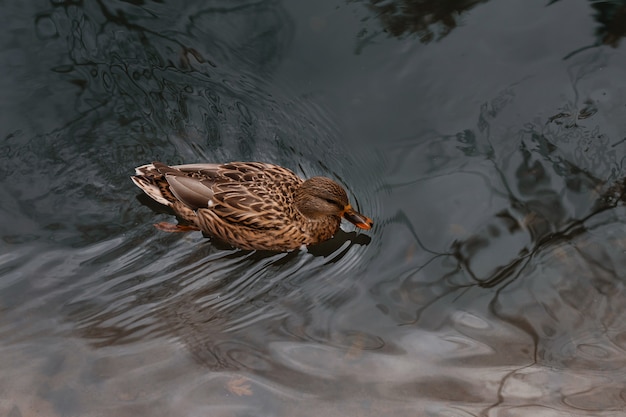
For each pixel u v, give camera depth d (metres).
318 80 9.18
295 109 9.02
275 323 7.25
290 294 7.65
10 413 6.25
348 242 8.31
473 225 7.95
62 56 9.36
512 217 7.98
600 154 8.43
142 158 8.69
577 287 7.36
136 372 6.67
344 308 7.38
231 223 8.28
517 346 6.88
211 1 9.73
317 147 8.84
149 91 9.12
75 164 8.58
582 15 9.57
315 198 8.23
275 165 8.67
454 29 9.52
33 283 7.58
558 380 6.55
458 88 9.01
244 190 8.34
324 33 9.55
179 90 9.14
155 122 8.91
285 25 9.66
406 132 8.74
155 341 7.02
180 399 6.39
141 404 6.35
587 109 8.76
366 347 6.91
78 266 7.80
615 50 9.23
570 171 8.30
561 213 7.99
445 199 8.17
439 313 7.21
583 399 6.37
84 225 8.19
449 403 6.35
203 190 8.25
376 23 9.61
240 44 9.52
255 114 9.02
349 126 8.84
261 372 6.66
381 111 8.92
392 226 8.09
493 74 9.09
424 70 9.16
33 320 7.21
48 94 9.03
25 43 9.43
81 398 6.40
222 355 6.86
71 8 9.70
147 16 9.70
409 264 7.73
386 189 8.37
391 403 6.36
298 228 8.37
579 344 6.88
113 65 9.31
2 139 8.65
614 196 8.09
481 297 7.34
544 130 8.63
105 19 9.66
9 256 7.80
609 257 7.59
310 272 7.98
